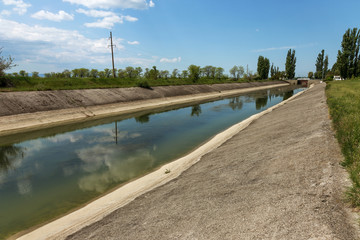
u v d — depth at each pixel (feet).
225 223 16.34
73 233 19.08
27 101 87.92
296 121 49.67
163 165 41.01
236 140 47.42
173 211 19.97
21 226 25.31
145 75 249.55
